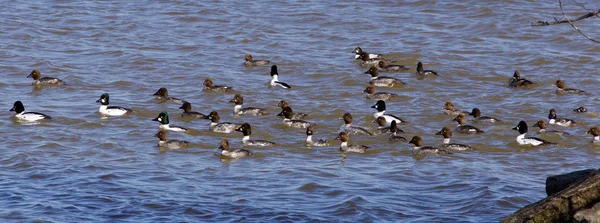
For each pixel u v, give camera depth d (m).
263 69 51.84
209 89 47.16
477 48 56.72
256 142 38.00
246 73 51.00
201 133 40.06
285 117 41.25
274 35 59.25
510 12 64.25
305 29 61.00
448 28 61.31
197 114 42.38
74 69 51.12
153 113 43.09
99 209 29.50
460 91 47.88
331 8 66.06
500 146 38.31
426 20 63.31
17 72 50.41
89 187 31.88
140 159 35.78
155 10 65.44
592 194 21.55
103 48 55.59
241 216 28.94
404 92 47.56
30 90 47.03
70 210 29.30
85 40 57.56
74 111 43.16
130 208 29.66
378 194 31.38
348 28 61.25
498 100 46.09
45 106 44.00
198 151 37.25
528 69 52.16
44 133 39.34
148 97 45.88
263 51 55.69
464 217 28.98
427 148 37.16
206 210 29.53
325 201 30.61
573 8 65.50
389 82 48.41
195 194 31.30
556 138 39.38
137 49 55.34
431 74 50.59
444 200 30.81
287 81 49.75
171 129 40.19
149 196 30.92
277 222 28.33
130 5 66.88
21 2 67.19
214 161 35.75
